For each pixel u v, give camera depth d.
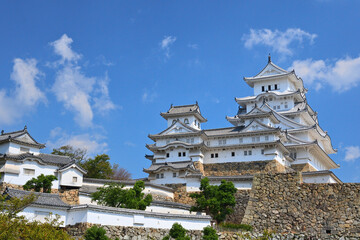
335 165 115.69
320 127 118.50
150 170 87.56
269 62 120.38
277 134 92.75
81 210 49.09
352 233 53.75
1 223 35.25
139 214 51.25
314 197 57.66
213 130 99.56
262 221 58.47
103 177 101.12
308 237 55.31
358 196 55.66
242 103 118.75
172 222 53.06
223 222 63.25
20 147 71.38
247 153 92.44
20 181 67.12
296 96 113.19
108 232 48.53
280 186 60.19
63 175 70.19
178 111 103.44
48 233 37.28
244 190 67.62
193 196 65.38
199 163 93.25
